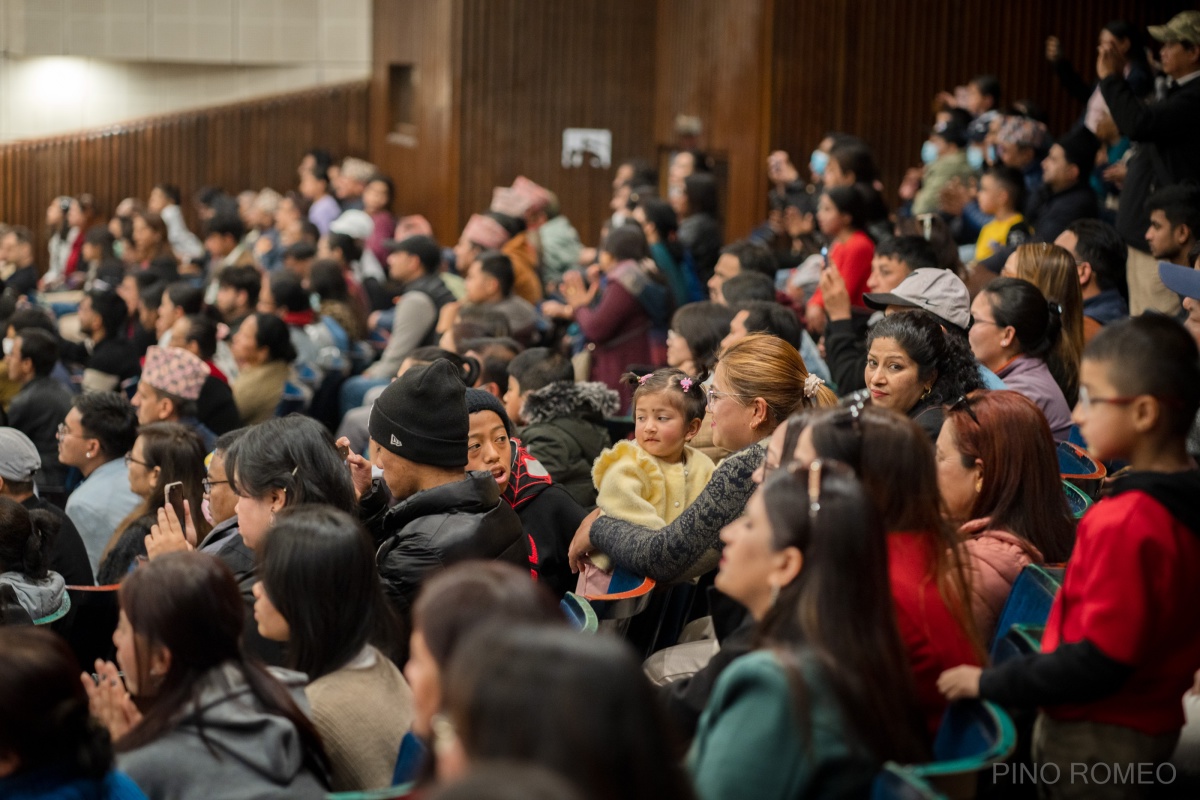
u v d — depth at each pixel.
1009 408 3.39
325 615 2.94
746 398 3.84
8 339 8.30
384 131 17.39
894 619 2.38
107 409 5.65
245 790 2.62
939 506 2.77
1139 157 6.34
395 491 3.87
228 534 4.09
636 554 3.77
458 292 9.81
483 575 2.07
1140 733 2.56
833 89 11.29
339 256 11.21
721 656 2.75
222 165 17.73
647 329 7.64
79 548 4.91
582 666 1.57
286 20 17.72
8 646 2.39
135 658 2.72
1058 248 5.02
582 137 14.99
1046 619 2.96
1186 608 2.49
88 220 15.59
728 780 2.16
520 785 1.33
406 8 16.27
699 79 13.19
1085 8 11.18
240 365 7.95
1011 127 8.38
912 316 4.04
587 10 14.84
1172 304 6.11
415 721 2.73
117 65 17.97
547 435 5.05
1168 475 2.49
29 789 2.37
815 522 2.37
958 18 11.20
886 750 2.25
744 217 11.76
